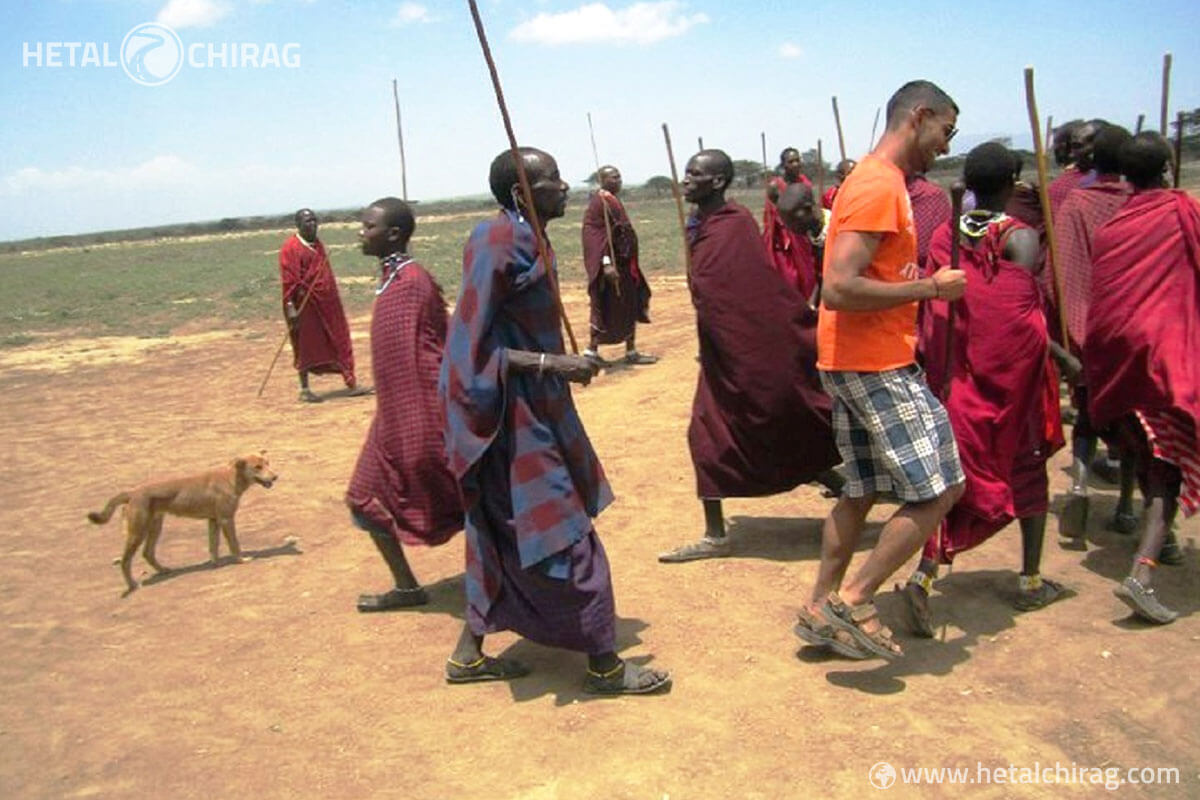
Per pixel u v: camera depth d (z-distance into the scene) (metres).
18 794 4.03
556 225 51.50
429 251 37.94
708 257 5.79
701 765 3.93
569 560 4.39
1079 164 6.93
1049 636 4.80
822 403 5.77
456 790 3.88
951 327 4.64
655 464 8.12
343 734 4.35
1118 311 4.93
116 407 12.88
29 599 6.20
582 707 4.45
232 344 18.50
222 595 6.07
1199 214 4.94
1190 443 4.74
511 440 4.38
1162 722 4.06
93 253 64.62
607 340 12.44
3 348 19.81
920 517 4.30
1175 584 5.30
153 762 4.21
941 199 6.58
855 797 3.69
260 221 103.19
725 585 5.64
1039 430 4.95
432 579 6.14
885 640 4.39
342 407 11.80
